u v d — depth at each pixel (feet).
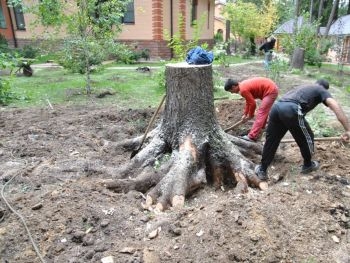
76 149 17.56
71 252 9.30
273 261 8.75
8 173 14.25
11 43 72.79
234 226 9.75
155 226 10.35
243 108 23.68
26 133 19.85
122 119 22.76
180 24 36.88
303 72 49.42
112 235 9.98
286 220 10.32
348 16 103.81
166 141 15.30
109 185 13.01
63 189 12.17
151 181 13.65
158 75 34.94
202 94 14.40
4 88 28.99
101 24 33.37
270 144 13.57
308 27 61.98
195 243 9.36
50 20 31.58
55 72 47.96
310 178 13.53
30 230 9.93
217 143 14.74
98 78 41.42
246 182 13.83
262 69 52.95
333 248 9.54
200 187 13.80
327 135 18.34
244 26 84.48
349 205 11.68
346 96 31.91
